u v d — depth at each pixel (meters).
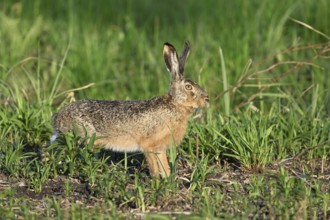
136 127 15.21
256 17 24.25
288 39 24.05
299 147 16.05
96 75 21.83
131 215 12.59
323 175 14.96
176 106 15.27
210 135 15.83
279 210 12.39
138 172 14.91
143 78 21.78
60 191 13.87
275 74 21.52
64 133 15.10
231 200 13.32
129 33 24.92
